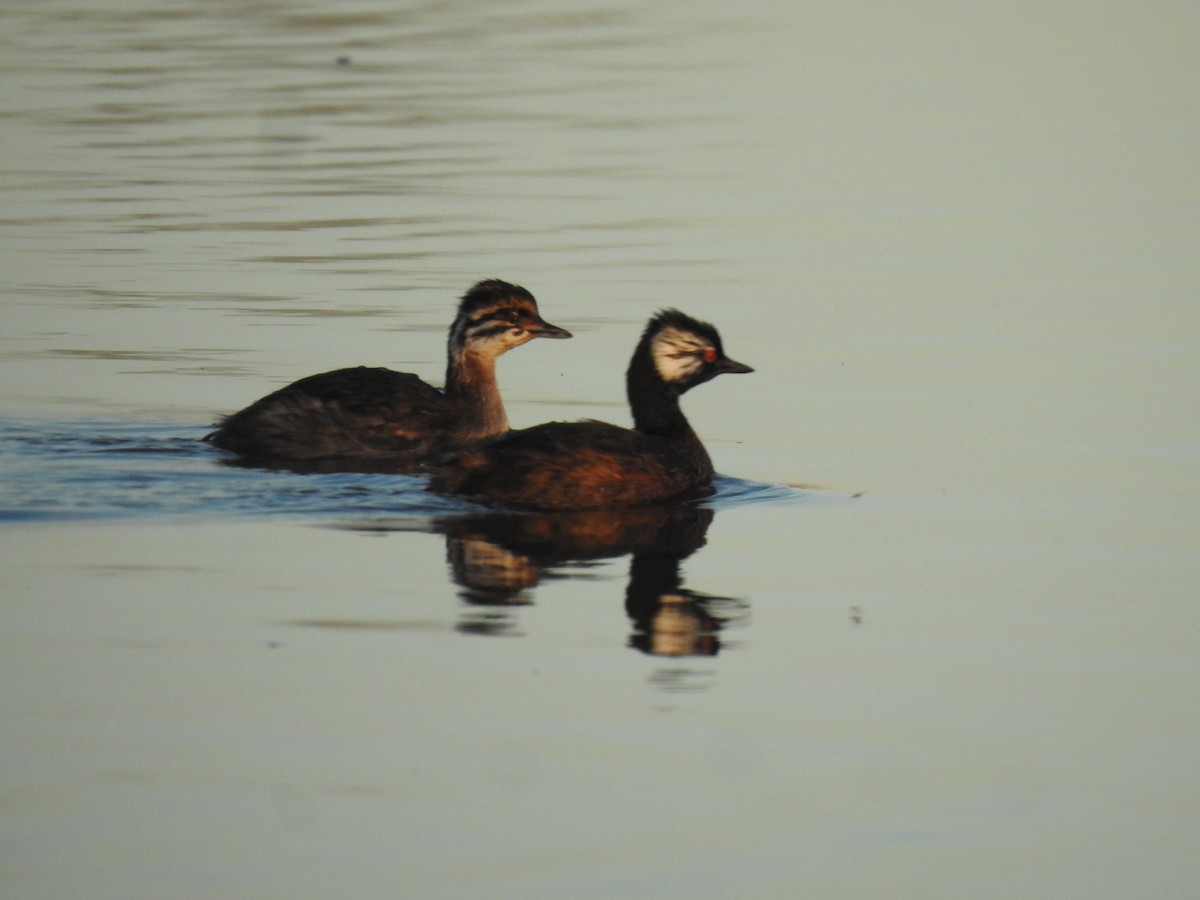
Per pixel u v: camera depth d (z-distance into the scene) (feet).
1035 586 45.44
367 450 59.72
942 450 58.65
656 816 32.60
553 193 97.55
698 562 47.73
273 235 88.33
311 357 69.82
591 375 68.49
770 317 75.05
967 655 40.63
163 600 43.45
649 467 53.93
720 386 66.85
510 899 29.50
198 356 69.77
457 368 62.64
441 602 43.70
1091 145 108.27
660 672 39.32
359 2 158.51
